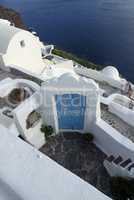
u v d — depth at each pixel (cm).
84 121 1373
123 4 7225
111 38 5528
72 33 5900
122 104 1645
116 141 1262
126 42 5306
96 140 1388
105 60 4744
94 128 1366
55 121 1381
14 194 538
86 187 548
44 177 564
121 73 4369
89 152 1352
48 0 7919
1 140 635
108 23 6241
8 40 1759
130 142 1247
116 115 1455
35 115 1343
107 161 1274
